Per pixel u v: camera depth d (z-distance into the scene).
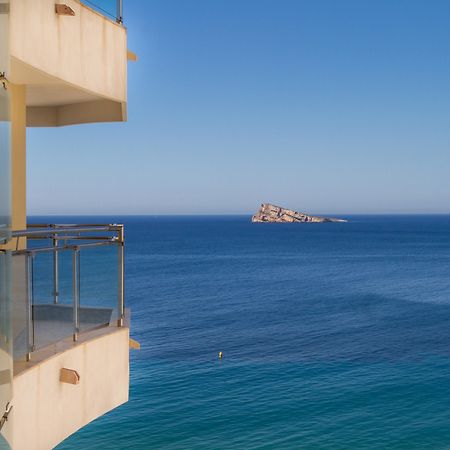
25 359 5.40
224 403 31.03
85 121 9.55
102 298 6.76
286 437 26.36
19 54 5.94
